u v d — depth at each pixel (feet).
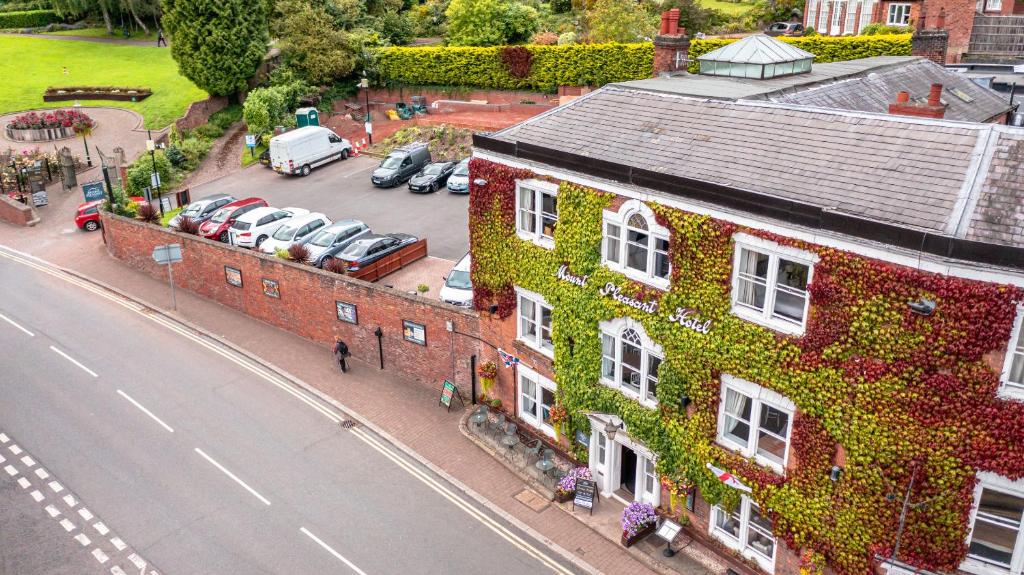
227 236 133.39
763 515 64.90
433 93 212.23
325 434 90.07
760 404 63.10
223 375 102.42
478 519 76.79
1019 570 52.85
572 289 75.36
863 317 54.08
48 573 70.54
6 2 308.19
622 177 67.05
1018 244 48.57
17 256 140.97
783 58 88.12
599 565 70.85
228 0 196.54
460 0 210.38
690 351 65.77
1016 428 50.03
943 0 161.38
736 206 59.41
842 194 56.49
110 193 141.08
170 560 71.87
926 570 55.88
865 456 56.18
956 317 50.03
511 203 78.89
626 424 74.02
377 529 75.46
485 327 89.15
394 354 100.99
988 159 54.29
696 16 214.07
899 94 74.95
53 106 213.66
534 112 193.26
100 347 109.19
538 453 84.58
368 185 164.14
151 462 85.10
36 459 85.46
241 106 209.36
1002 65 129.39
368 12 240.94
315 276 105.70
